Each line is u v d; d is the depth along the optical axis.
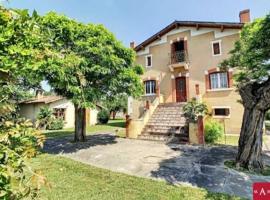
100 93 10.11
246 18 15.40
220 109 15.18
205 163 7.46
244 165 6.86
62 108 23.94
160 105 15.73
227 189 5.34
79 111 12.51
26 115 24.50
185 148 9.98
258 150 6.82
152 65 18.98
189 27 17.19
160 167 7.17
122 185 5.62
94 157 8.68
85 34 9.69
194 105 12.64
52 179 5.99
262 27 6.45
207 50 16.11
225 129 14.70
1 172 1.68
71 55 4.27
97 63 9.45
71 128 22.94
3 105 2.15
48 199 4.71
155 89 18.59
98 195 4.98
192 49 16.89
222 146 10.45
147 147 10.37
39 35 2.56
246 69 8.52
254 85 7.07
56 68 7.40
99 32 10.04
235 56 8.64
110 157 8.57
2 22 2.14
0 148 1.81
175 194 5.06
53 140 13.30
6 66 2.15
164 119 13.88
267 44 6.66
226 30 15.33
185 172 6.62
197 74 16.41
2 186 1.72
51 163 7.70
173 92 17.48
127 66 11.33
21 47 2.27
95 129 19.77
